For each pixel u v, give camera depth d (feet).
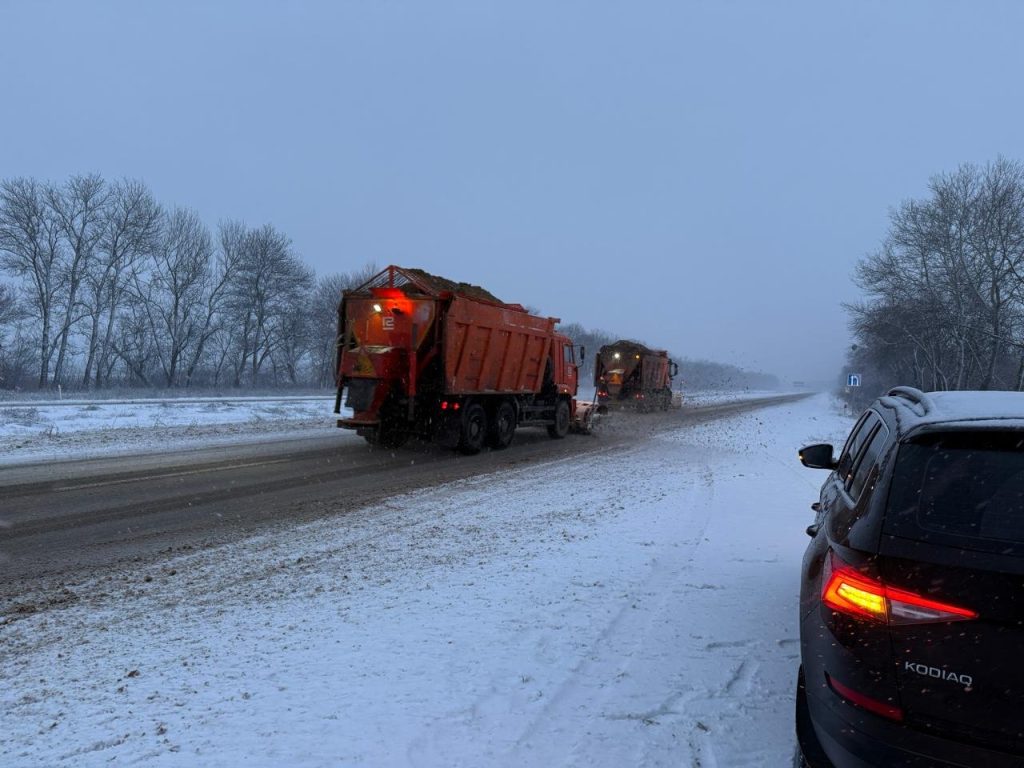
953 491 8.06
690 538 24.29
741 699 12.26
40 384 137.18
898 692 7.52
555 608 16.79
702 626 15.72
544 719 11.36
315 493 32.30
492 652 14.05
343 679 12.66
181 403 83.61
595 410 70.28
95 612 16.26
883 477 8.70
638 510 29.58
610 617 16.20
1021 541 7.41
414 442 54.13
